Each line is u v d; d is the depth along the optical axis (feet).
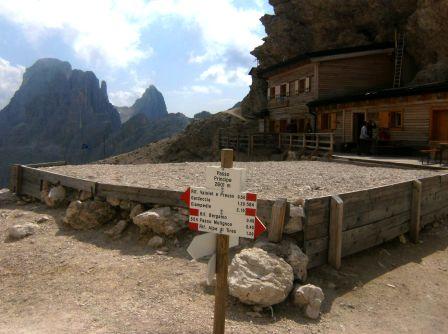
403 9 124.16
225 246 15.89
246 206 15.26
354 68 110.52
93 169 56.24
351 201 26.63
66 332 17.52
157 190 30.09
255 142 112.06
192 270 23.82
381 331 19.75
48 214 36.22
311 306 20.13
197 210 16.16
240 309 19.85
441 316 21.85
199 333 17.62
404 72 115.55
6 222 34.83
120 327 17.94
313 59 106.01
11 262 26.18
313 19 144.77
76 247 28.50
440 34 105.19
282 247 23.08
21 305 20.56
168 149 168.14
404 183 31.68
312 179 44.55
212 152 141.49
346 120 94.73
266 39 162.30
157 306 19.93
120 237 29.73
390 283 24.89
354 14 135.23
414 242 32.42
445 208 38.19
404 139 78.54
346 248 26.43
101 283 22.62
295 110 119.65
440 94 69.67
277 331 18.44
